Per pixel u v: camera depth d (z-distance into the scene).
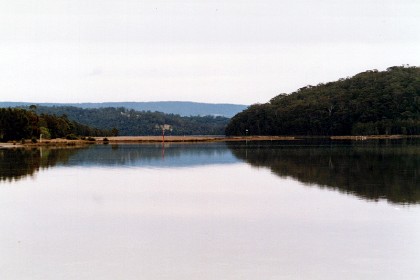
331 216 33.34
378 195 40.62
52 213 35.62
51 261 25.00
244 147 117.06
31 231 30.64
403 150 96.75
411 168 60.12
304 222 31.91
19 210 36.69
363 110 197.88
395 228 30.08
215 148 113.50
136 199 40.75
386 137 181.75
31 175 56.97
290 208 36.09
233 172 58.81
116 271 23.56
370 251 25.94
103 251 26.45
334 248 26.47
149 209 36.66
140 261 24.83
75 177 54.84
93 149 112.56
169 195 42.50
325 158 77.62
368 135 186.25
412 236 28.44
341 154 86.50
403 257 25.02
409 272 23.12
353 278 22.53
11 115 152.50
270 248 26.59
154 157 83.56
